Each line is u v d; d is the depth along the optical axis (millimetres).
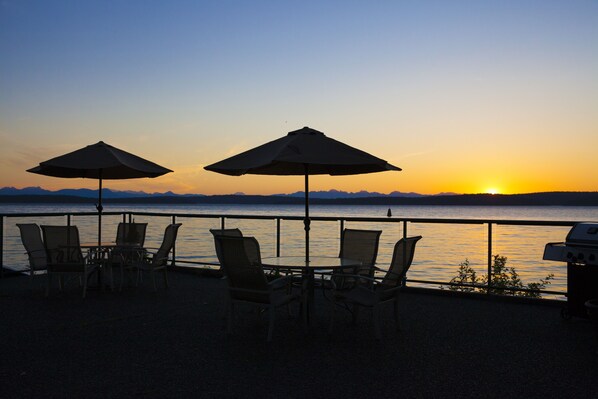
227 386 3648
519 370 4031
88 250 7852
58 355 4379
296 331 5305
